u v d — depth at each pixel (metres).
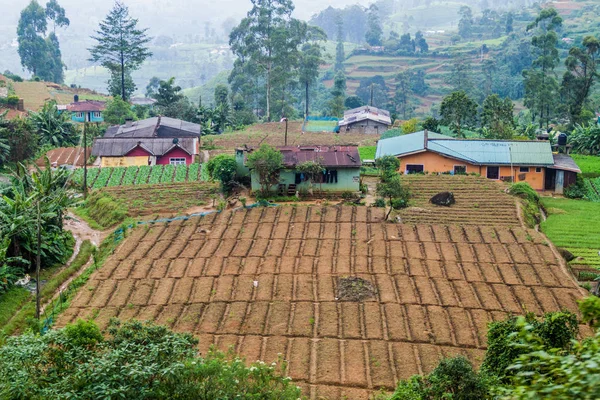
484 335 32.72
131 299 36.78
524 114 116.81
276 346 31.84
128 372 19.94
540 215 51.34
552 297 36.47
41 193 42.12
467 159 59.31
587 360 10.15
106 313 35.34
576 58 93.19
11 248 41.38
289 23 134.75
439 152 59.59
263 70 120.38
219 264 40.12
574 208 54.22
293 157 52.72
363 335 32.88
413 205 49.75
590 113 91.75
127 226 47.66
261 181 51.53
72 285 39.62
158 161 70.06
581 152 76.00
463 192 52.94
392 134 84.06
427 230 44.38
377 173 60.06
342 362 30.67
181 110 103.69
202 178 61.16
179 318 34.88
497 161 59.38
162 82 108.88
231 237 43.62
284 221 45.84
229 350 29.23
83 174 62.84
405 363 30.36
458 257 40.94
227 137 90.88
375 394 28.22
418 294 36.66
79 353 21.95
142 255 42.03
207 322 34.09
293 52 123.25
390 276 38.56
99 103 106.25
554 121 104.75
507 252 41.50
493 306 35.38
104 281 39.09
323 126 104.88
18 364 20.91
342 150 53.78
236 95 132.62
